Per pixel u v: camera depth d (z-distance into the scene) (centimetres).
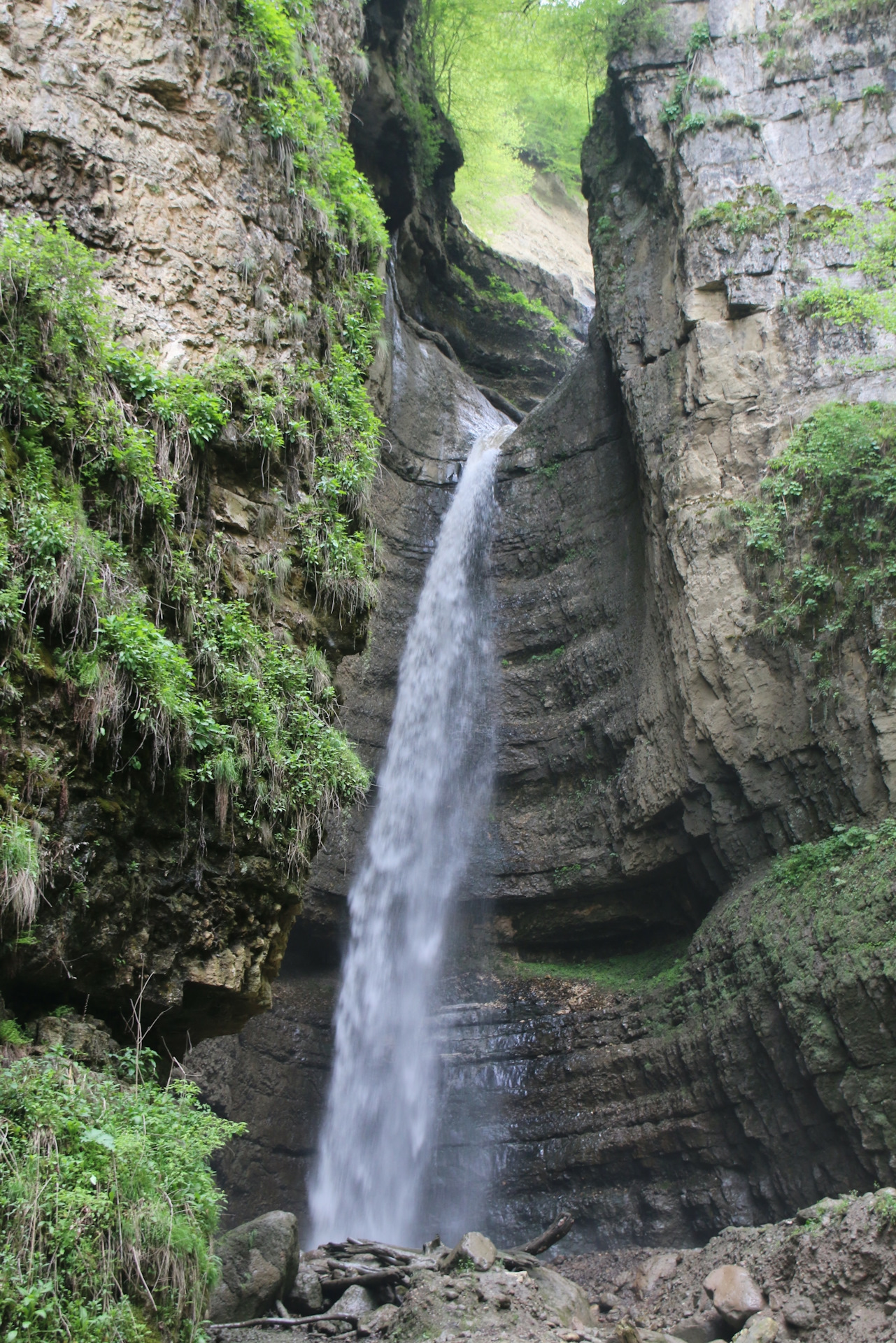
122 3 855
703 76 1866
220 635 777
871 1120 1202
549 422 2195
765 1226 1133
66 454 702
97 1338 468
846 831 1400
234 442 831
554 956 1886
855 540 1480
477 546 2188
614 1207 1480
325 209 998
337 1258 1081
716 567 1595
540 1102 1619
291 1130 1689
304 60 1012
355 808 1953
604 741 1842
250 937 789
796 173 1764
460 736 2055
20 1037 595
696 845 1641
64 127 798
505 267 3234
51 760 631
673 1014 1533
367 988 1894
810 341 1645
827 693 1452
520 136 3656
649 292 1895
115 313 790
